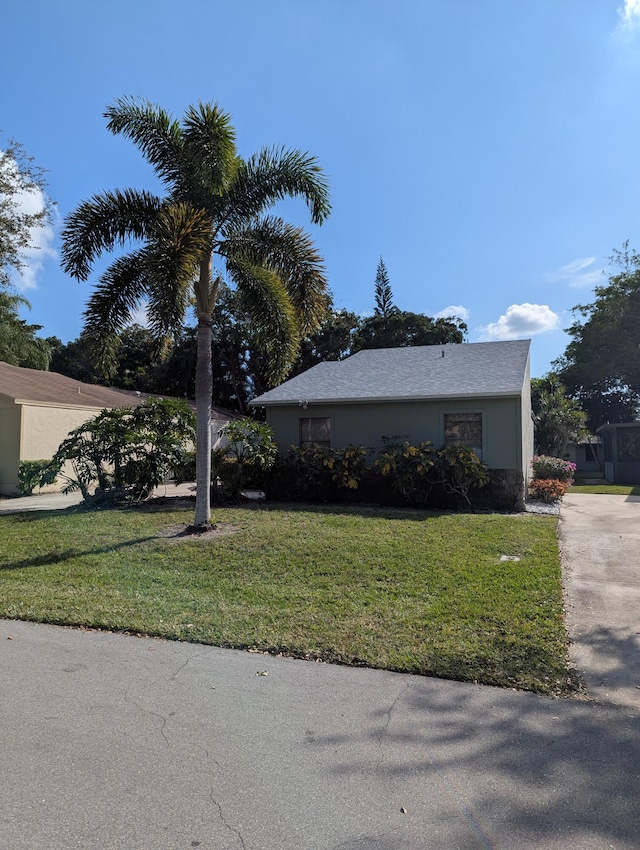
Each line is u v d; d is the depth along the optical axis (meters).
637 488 19.44
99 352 9.30
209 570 6.92
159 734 3.19
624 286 30.53
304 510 11.52
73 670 4.12
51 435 16.53
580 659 4.26
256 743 3.09
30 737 3.16
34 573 6.88
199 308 9.32
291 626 4.95
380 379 15.87
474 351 17.33
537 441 25.88
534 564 7.00
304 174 9.06
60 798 2.60
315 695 3.69
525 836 2.34
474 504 12.35
